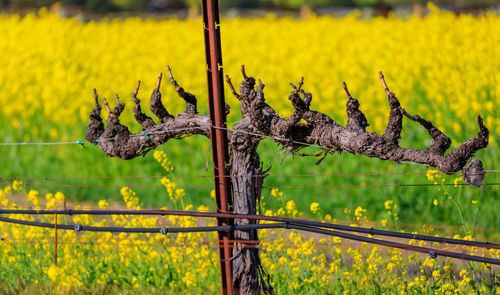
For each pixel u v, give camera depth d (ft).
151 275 60.03
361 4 283.59
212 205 86.48
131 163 96.99
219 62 47.47
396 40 141.38
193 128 48.75
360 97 114.11
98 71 143.74
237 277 48.85
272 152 92.38
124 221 64.64
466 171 41.60
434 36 137.90
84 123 112.06
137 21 186.50
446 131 92.48
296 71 128.77
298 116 44.60
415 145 90.99
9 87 132.36
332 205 83.35
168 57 144.25
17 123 113.29
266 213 62.28
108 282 60.85
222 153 47.93
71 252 63.82
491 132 87.76
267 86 123.54
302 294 56.24
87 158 99.45
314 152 91.20
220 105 47.52
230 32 167.53
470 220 75.97
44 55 153.28
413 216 79.10
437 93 104.73
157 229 48.37
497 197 77.66
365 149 43.37
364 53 138.31
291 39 158.10
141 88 127.03
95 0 258.98
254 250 49.08
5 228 68.85
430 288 53.67
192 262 60.44
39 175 100.83
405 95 110.01
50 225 52.60
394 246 42.83
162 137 49.42
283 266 61.57
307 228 45.39
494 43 130.52
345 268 57.62
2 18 194.80
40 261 63.36
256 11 239.71
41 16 192.24
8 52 153.17
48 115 117.08
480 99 106.32
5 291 59.82
